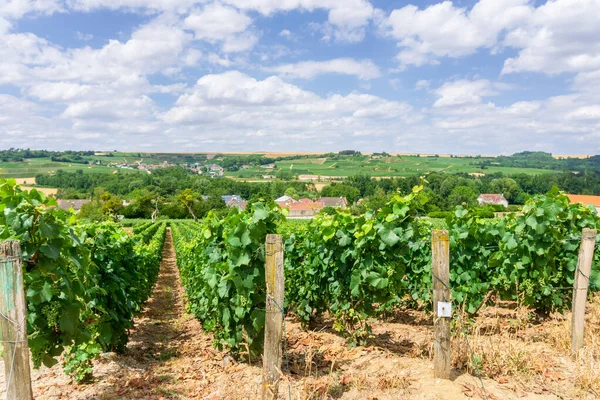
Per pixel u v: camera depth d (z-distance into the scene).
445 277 4.57
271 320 4.17
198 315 8.15
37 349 4.25
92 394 4.91
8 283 3.48
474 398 4.18
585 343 5.43
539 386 4.46
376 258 6.06
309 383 4.79
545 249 6.48
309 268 7.81
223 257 5.98
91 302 5.71
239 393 4.68
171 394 4.90
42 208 4.14
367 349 6.04
